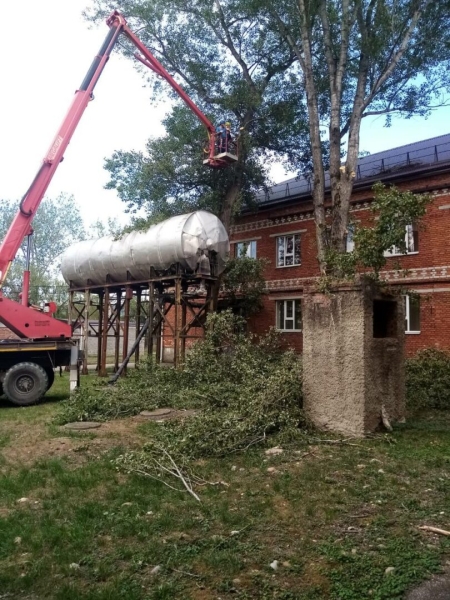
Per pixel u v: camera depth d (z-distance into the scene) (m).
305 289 8.51
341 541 4.12
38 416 10.09
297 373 8.97
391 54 14.50
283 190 24.05
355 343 7.82
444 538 4.19
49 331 12.45
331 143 13.80
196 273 16.20
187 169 18.28
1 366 12.02
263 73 19.73
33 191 12.91
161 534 4.28
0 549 4.02
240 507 4.93
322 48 16.56
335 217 13.45
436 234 16.80
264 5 15.34
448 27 14.18
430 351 14.05
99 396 10.33
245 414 7.99
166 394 11.13
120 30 15.85
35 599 3.34
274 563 3.72
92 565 3.76
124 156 18.70
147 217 18.05
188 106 18.27
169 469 6.06
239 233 23.70
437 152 18.94
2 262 12.35
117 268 18.31
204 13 17.89
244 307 20.22
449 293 16.38
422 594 3.37
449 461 6.47
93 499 5.18
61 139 13.48
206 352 12.12
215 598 3.32
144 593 3.38
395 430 8.05
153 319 17.11
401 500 5.09
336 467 6.19
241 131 18.50
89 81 14.55
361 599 3.29
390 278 17.66
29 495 5.34
